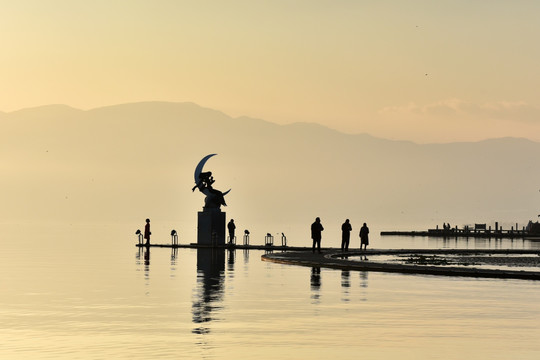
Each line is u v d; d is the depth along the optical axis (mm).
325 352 49562
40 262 117375
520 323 59125
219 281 88250
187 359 47781
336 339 53375
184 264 114250
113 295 75188
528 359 47625
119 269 104562
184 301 70875
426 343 52094
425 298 72562
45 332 56000
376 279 89875
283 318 61406
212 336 54500
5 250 152750
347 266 104438
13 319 61250
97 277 92938
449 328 57156
